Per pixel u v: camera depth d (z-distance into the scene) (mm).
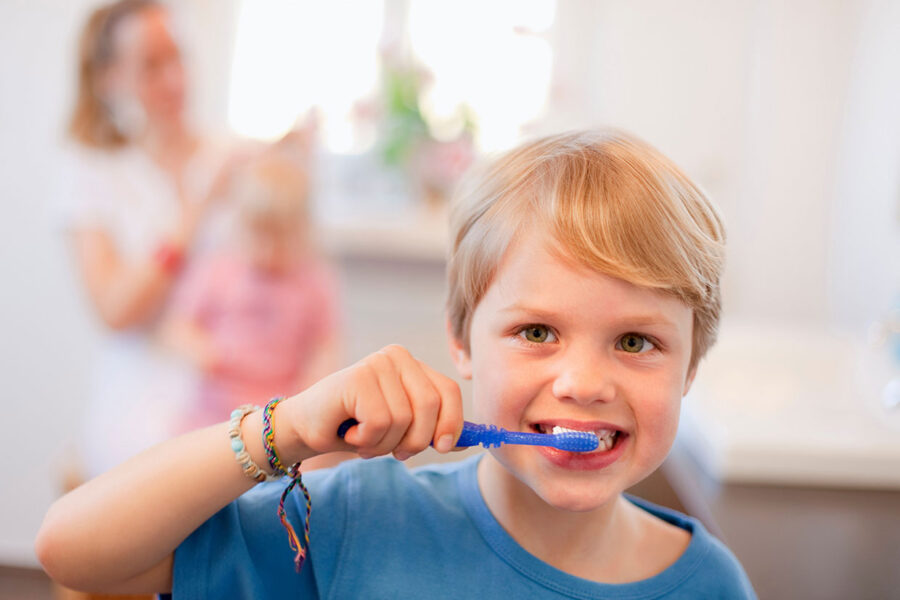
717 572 634
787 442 963
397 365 502
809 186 1873
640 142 617
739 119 1991
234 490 517
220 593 542
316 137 1583
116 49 1339
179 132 1413
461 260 599
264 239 1409
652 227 542
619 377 534
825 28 1833
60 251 2090
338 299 1584
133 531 500
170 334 1377
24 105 2029
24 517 2209
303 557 556
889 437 1041
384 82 2266
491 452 570
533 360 541
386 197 2297
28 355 2141
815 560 760
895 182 1521
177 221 1380
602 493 536
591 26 2191
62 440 2170
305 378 1479
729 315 1979
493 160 623
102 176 1367
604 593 597
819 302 1891
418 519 626
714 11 1978
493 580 597
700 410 1112
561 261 526
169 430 1347
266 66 2297
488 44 2266
